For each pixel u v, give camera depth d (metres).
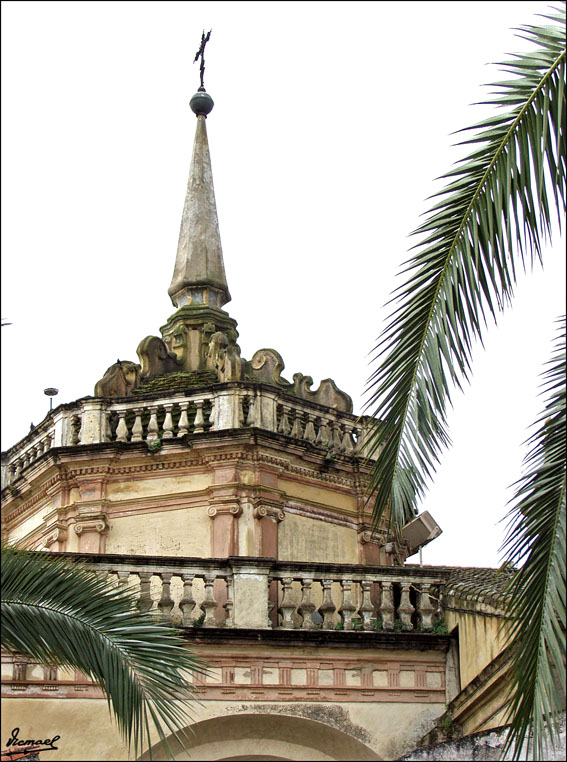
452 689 20.16
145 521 23.17
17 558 13.96
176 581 21.95
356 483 24.30
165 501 23.20
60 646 13.48
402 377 12.64
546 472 12.26
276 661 19.83
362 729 19.75
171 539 22.94
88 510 23.30
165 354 26.03
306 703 19.69
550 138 12.38
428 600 20.73
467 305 12.55
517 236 12.45
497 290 12.52
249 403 23.53
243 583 20.05
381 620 21.16
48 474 23.94
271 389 23.64
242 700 19.44
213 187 28.69
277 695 19.61
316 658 20.00
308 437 24.05
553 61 12.43
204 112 29.52
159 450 23.38
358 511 24.16
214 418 23.47
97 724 18.64
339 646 20.09
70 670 18.80
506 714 16.69
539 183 12.27
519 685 12.47
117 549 23.06
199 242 27.89
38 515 24.50
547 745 14.89
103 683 13.72
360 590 21.52
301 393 25.47
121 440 23.64
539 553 12.29
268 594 20.25
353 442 24.58
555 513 12.21
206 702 19.30
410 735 19.83
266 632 19.73
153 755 18.92
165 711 13.59
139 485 23.45
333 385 25.58
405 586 20.81
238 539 22.67
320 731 19.73
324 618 20.36
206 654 19.58
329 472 24.06
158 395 23.94
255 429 23.02
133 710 13.45
